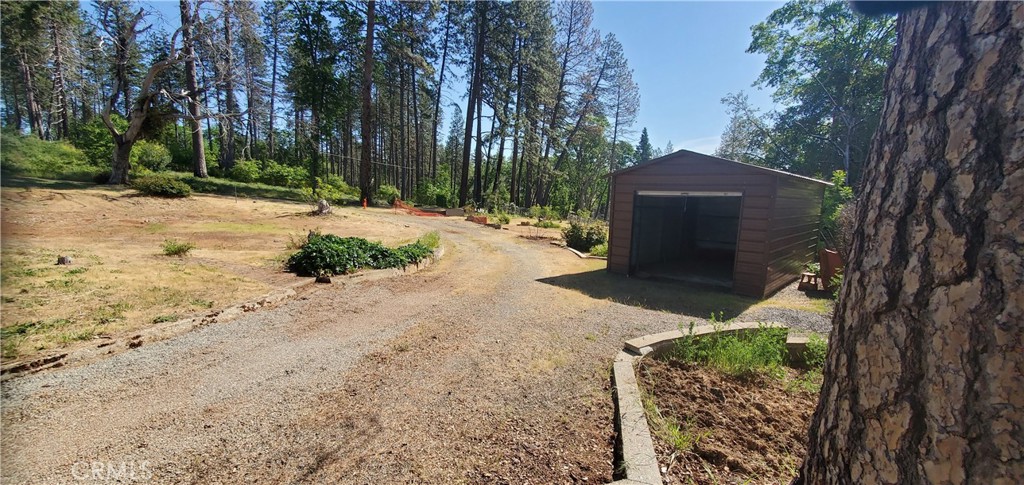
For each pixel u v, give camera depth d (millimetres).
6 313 3980
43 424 2488
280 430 2518
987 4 824
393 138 36844
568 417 2672
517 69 25938
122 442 2357
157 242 8406
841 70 17922
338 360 3605
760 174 6648
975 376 821
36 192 10781
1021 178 762
